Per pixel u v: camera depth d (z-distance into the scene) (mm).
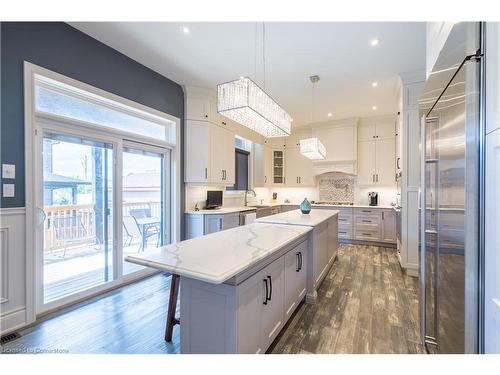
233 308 1326
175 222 3908
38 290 2342
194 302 1453
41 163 2391
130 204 3365
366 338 1995
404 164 3549
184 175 4098
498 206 926
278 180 6680
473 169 1050
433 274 1567
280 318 1907
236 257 1453
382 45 2801
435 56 1712
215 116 4344
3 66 2053
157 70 3465
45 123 2412
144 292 2906
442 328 1411
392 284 3135
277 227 2533
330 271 3635
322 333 2070
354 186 6137
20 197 2148
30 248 2197
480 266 1041
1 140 2041
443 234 1372
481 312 1038
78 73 2564
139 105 3238
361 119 5656
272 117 2277
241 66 3322
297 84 3861
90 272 2852
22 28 2170
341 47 2848
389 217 5156
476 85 1040
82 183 2775
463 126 1100
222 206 4977
